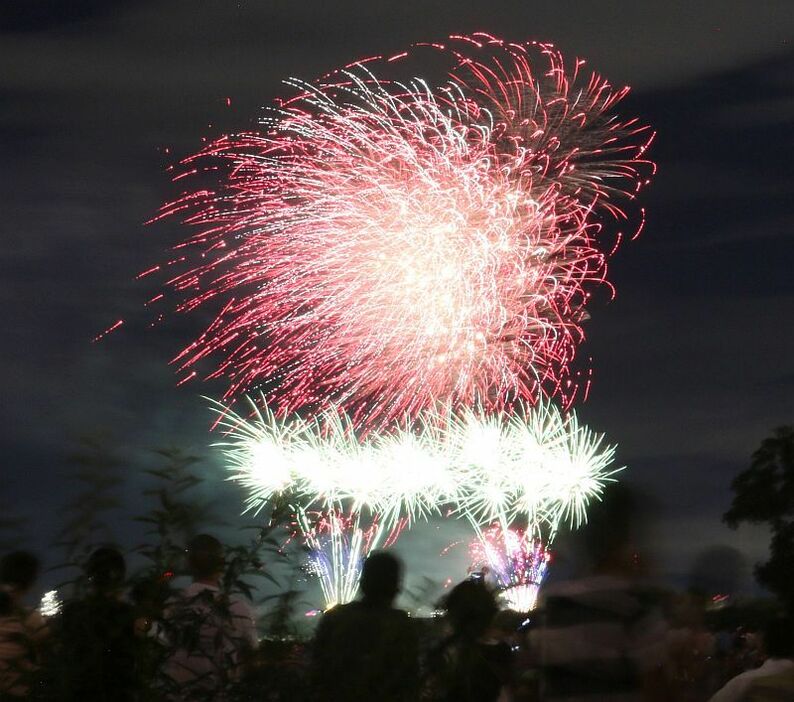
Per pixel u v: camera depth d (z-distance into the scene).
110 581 4.48
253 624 4.85
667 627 5.76
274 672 4.53
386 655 4.45
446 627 4.57
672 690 5.57
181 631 4.55
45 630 4.48
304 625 4.67
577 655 5.36
